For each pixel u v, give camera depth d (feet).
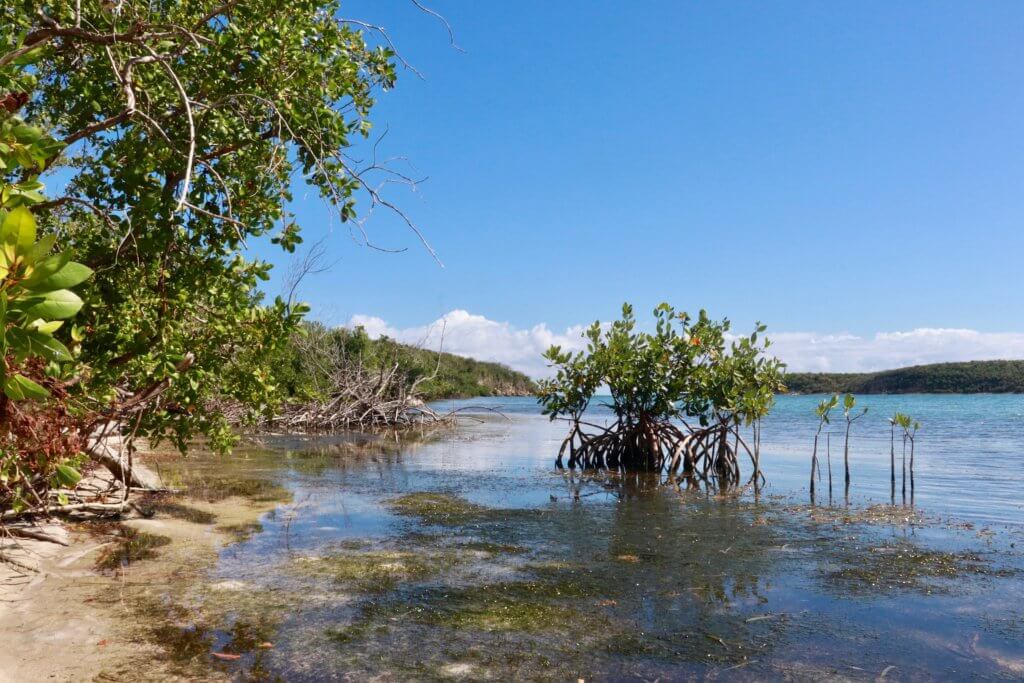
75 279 7.24
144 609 17.08
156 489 32.09
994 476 42.04
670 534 26.30
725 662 14.48
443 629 16.20
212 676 13.44
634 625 16.62
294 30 19.17
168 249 21.83
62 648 14.52
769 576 20.70
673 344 45.27
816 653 14.98
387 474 42.60
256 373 27.09
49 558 20.98
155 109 20.24
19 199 10.39
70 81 20.80
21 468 14.71
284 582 19.58
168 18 19.47
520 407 149.28
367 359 93.76
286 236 22.76
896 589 19.48
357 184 19.69
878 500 33.94
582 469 46.70
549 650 15.05
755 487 38.65
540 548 23.99
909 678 13.80
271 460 48.83
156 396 23.70
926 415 115.44
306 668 13.89
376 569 21.06
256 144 20.95
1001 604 18.20
